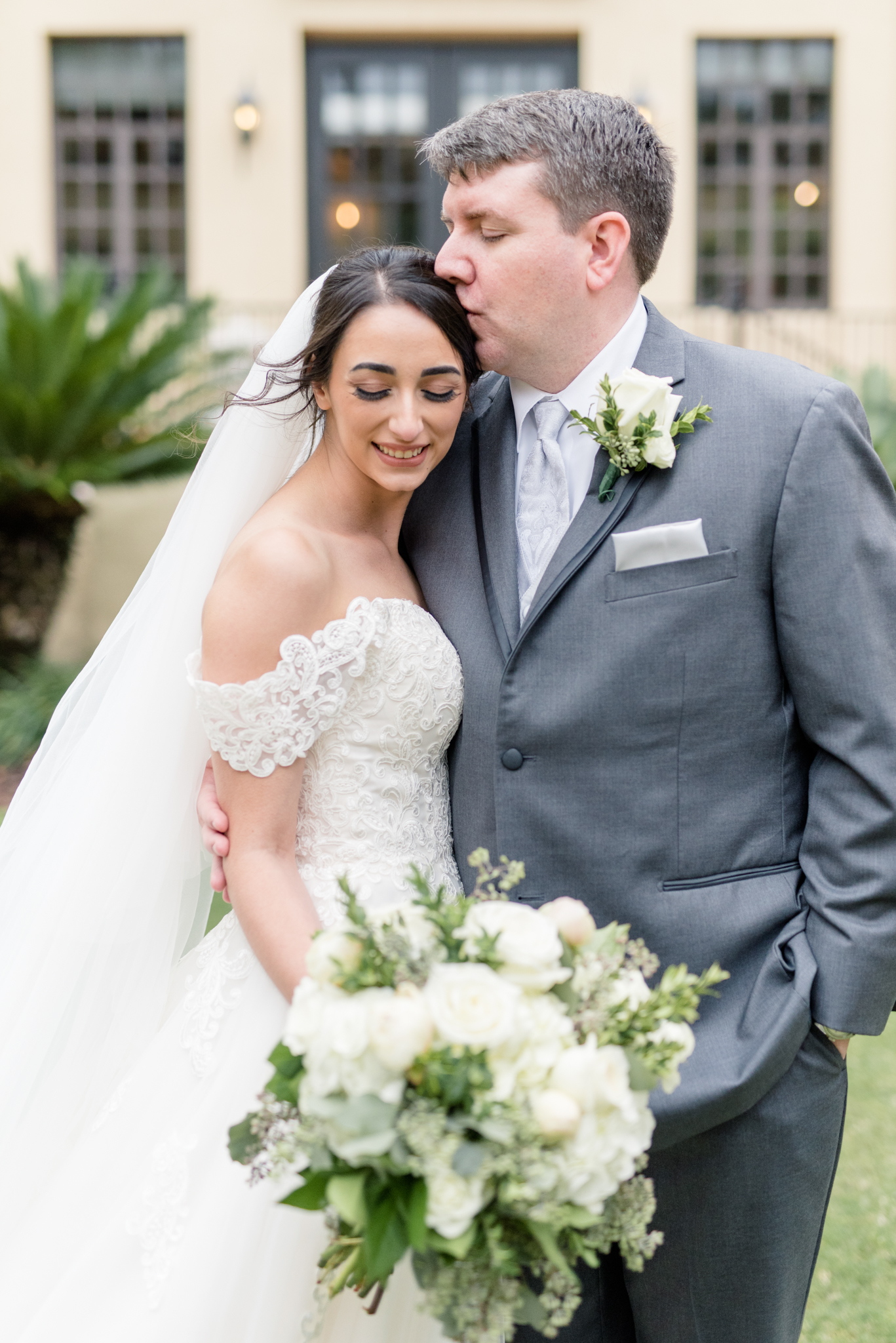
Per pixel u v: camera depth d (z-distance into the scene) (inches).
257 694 63.1
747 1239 69.1
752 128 390.0
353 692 67.4
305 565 64.9
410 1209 48.4
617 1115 49.6
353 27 378.9
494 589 72.2
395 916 51.8
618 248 69.1
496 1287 49.9
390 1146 47.1
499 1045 47.7
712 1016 68.0
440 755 73.5
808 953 68.1
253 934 63.3
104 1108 69.4
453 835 74.7
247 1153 53.4
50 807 75.0
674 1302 71.1
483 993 48.1
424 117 388.8
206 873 79.2
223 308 368.2
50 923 72.4
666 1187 69.3
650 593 68.1
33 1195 70.7
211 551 73.0
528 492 74.0
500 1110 46.9
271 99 378.9
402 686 68.4
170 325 304.7
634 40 379.9
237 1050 65.8
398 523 74.5
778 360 71.4
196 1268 61.9
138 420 302.7
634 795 68.8
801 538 66.8
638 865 68.9
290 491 70.9
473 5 379.2
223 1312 61.5
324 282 69.2
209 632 64.6
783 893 69.8
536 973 50.1
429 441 67.6
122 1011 72.8
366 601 67.1
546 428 73.2
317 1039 48.9
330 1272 57.0
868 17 381.1
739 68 387.9
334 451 70.4
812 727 68.9
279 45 377.7
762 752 70.2
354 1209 47.6
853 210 387.5
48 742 78.7
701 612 67.9
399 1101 47.9
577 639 68.9
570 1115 46.3
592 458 71.9
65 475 283.3
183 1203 63.3
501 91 387.5
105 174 388.2
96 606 364.8
